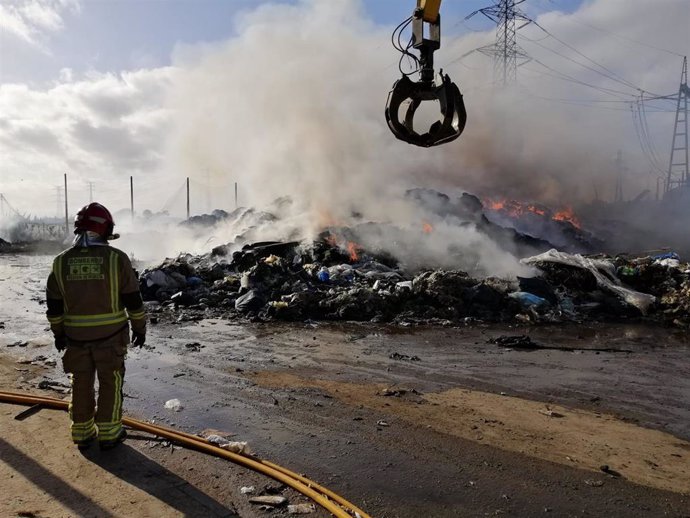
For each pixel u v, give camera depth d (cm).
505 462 407
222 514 312
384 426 479
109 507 310
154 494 330
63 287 380
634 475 389
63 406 471
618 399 572
